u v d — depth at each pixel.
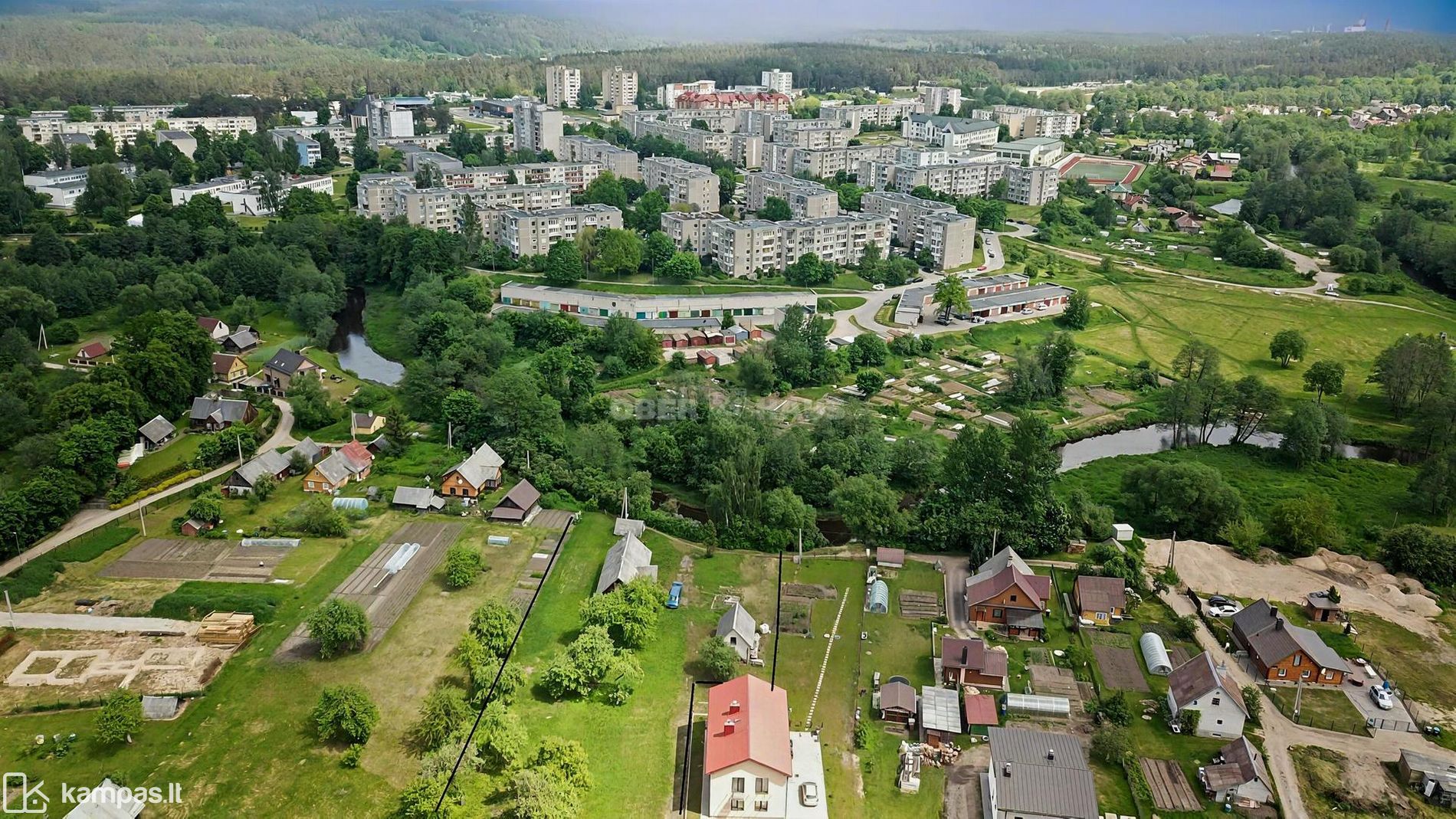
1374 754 111.00
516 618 125.81
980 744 112.50
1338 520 171.88
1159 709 118.19
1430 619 139.62
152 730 110.00
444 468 177.62
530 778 96.88
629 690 118.31
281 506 164.25
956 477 163.25
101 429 168.12
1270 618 129.00
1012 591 133.38
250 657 123.31
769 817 100.56
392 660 123.31
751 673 124.12
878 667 126.50
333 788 102.12
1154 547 159.50
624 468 176.88
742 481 158.50
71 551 147.25
